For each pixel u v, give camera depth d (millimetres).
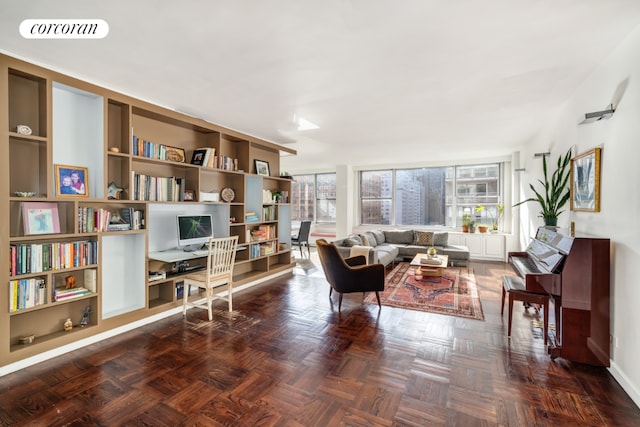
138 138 3342
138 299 3295
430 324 3268
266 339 2902
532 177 5270
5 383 2172
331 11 1820
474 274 5602
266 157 5609
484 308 3764
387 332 3061
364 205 9102
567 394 2053
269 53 2332
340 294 3688
